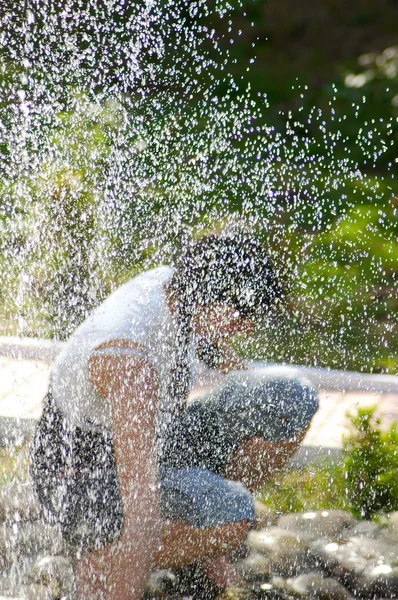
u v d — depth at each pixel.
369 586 7.00
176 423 6.72
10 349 11.35
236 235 6.61
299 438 7.24
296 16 26.38
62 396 6.09
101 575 6.00
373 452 8.34
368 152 19.86
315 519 7.82
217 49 24.09
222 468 7.07
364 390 11.09
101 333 5.86
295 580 6.99
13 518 7.57
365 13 26.72
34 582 6.71
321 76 23.88
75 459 6.25
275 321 13.20
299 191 17.62
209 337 6.67
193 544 6.34
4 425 9.41
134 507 5.65
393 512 8.02
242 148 19.19
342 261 15.22
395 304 14.03
